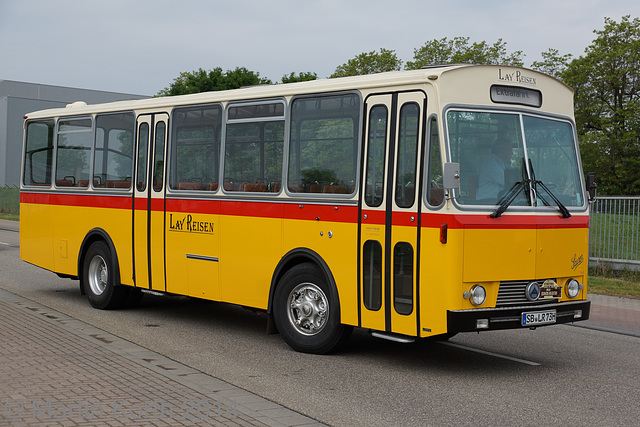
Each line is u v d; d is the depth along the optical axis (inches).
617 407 269.0
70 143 510.0
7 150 2183.8
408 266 308.8
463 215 296.2
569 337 413.4
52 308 467.5
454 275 294.0
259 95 380.2
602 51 1502.2
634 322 460.4
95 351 326.6
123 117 465.7
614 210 652.7
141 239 446.6
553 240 324.8
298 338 354.6
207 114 409.7
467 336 412.8
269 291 368.8
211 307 498.9
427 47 1529.3
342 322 336.2
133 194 452.1
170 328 416.2
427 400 274.1
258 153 379.9
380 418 249.0
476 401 273.7
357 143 332.5
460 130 305.7
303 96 358.3
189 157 419.2
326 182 345.7
